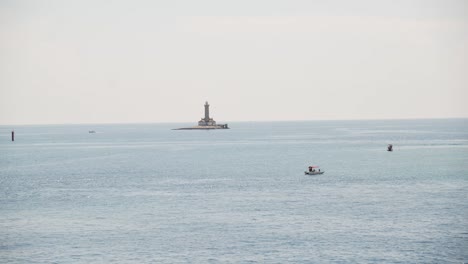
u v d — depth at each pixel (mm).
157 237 182250
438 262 156750
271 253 164750
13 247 173250
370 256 161625
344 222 199000
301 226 194125
